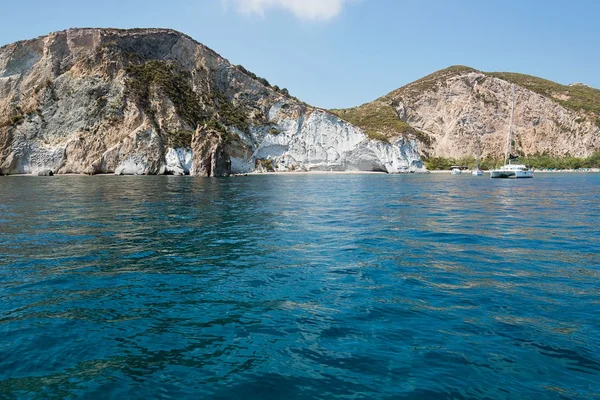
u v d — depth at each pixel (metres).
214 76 95.69
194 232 16.14
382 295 8.66
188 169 71.69
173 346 6.32
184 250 12.94
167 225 17.73
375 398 4.97
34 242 13.96
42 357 5.95
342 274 10.25
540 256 12.24
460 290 8.96
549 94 151.50
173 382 5.33
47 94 77.81
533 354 6.02
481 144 143.75
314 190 40.25
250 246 13.60
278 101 98.06
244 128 90.12
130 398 4.97
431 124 154.62
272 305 8.09
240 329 6.95
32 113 76.00
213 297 8.52
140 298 8.46
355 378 5.43
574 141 135.25
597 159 124.50
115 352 6.12
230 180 56.34
